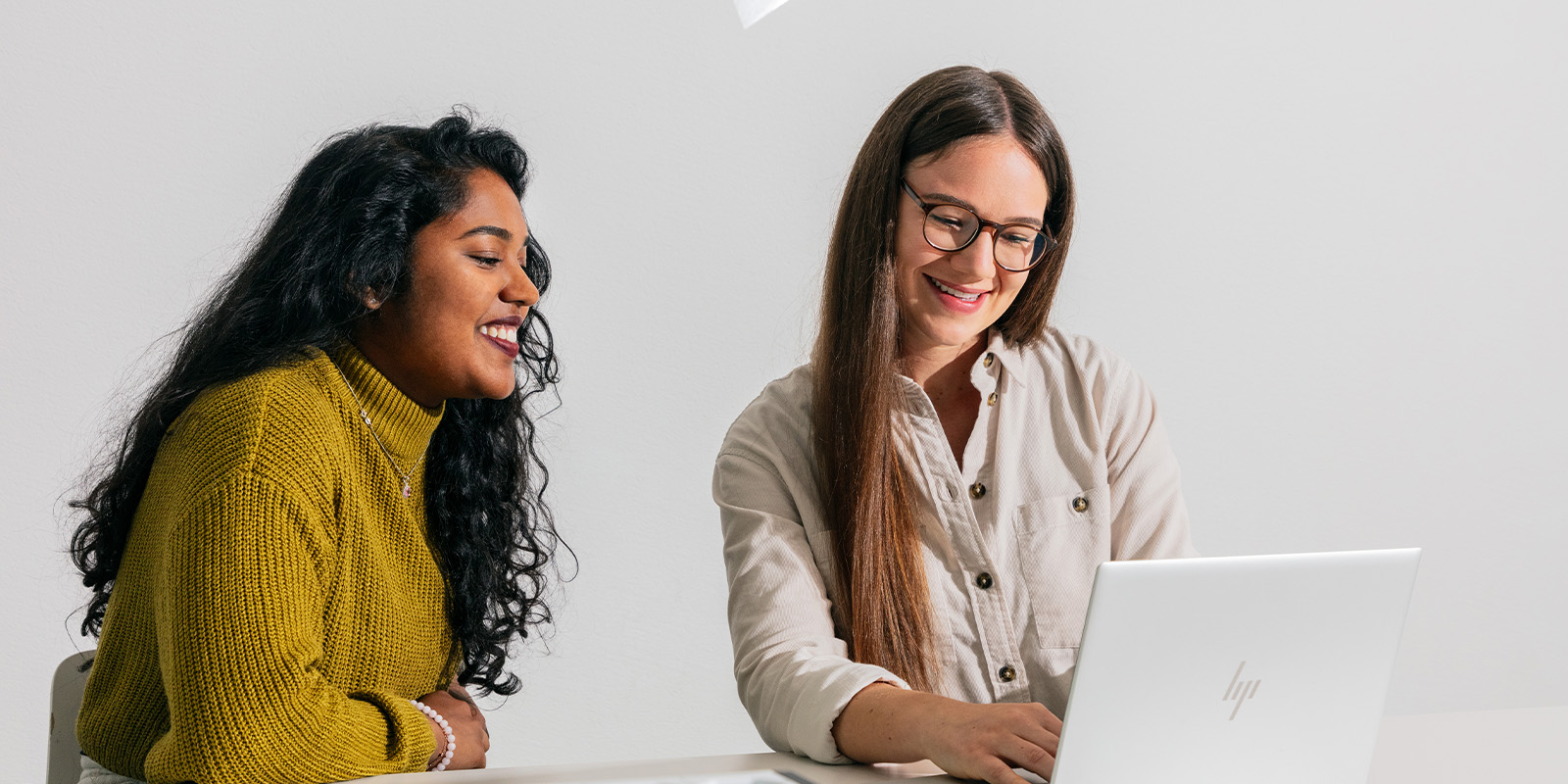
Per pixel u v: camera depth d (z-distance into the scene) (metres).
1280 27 2.77
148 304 2.14
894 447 1.40
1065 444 1.49
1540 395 2.99
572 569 2.38
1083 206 2.64
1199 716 0.85
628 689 2.43
